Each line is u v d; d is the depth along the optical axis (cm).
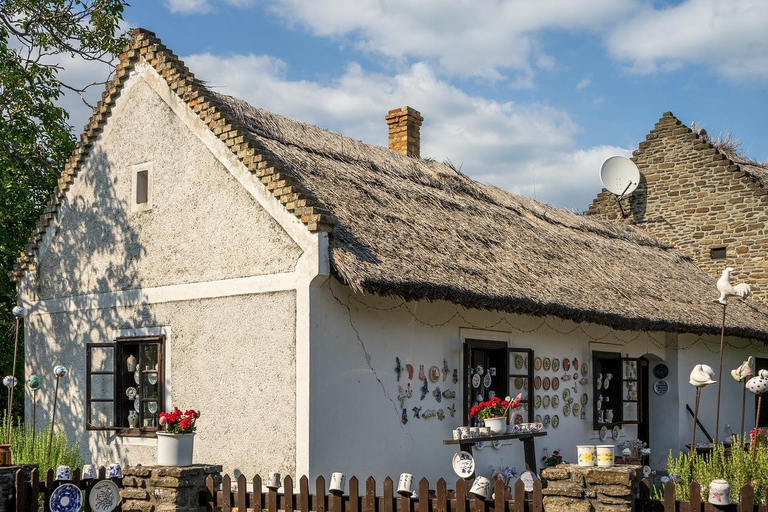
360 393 978
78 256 1213
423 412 1066
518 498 653
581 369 1380
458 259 1088
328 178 1113
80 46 1717
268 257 976
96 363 1159
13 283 1541
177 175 1096
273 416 948
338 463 940
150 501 779
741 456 980
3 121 1525
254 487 749
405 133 1781
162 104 1129
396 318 1041
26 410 1255
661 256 1883
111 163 1186
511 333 1230
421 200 1271
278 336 953
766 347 1936
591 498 639
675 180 2070
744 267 1934
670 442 1605
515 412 1203
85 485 795
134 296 1126
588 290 1270
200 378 1030
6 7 1630
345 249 933
